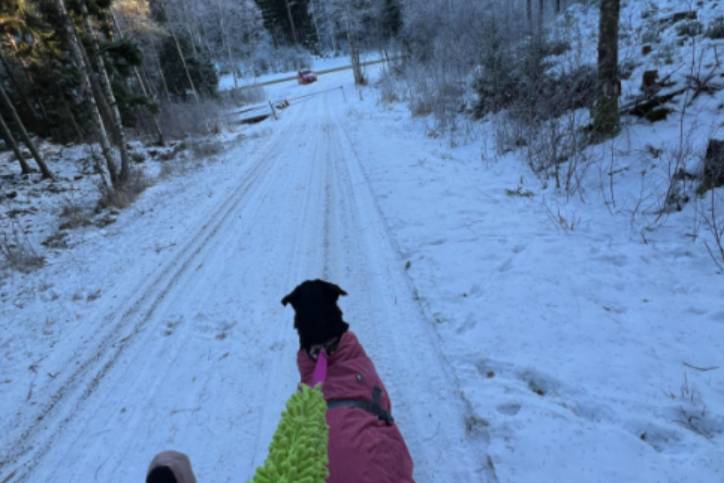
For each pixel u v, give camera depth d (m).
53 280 7.78
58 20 15.45
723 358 3.54
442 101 14.41
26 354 5.61
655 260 5.00
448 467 3.08
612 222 6.04
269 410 3.97
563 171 7.97
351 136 16.05
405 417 3.57
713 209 5.23
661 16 14.48
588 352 3.85
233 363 4.71
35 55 20.75
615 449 2.96
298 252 7.04
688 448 2.91
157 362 4.97
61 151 20.83
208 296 6.23
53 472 3.73
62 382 4.92
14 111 16.45
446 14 28.28
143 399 4.41
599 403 3.33
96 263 8.30
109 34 20.17
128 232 9.91
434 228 6.90
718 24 10.42
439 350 4.24
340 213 8.31
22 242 10.19
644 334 3.96
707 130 6.72
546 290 4.79
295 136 18.84
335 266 6.32
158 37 29.09
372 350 4.43
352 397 2.02
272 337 5.03
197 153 18.28
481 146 11.02
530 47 11.86
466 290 5.13
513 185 8.17
